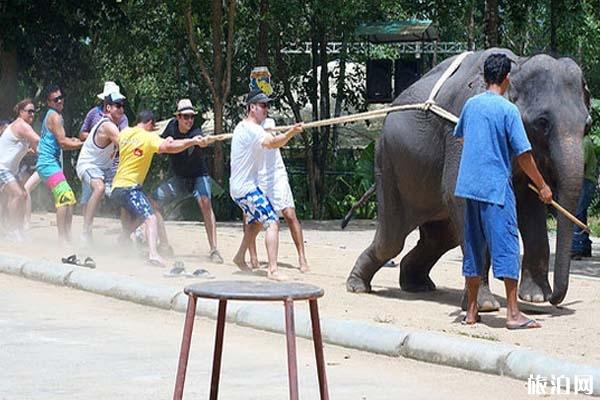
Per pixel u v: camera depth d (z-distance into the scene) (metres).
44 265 13.40
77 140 16.41
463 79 11.55
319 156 29.19
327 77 29.34
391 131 12.19
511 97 11.02
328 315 10.60
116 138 15.59
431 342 8.96
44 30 27.92
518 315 10.20
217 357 6.54
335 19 28.56
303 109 35.25
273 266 13.28
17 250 15.55
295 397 5.79
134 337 9.98
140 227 15.60
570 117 10.77
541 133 10.84
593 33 32.72
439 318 10.77
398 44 32.88
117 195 14.48
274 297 5.88
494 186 10.02
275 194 14.27
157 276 13.23
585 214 17.64
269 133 13.21
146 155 14.48
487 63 10.22
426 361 8.94
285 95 29.97
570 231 10.72
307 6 28.34
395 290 12.95
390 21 31.78
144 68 33.69
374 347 9.30
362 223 25.12
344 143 35.47
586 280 13.90
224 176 28.17
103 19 27.88
